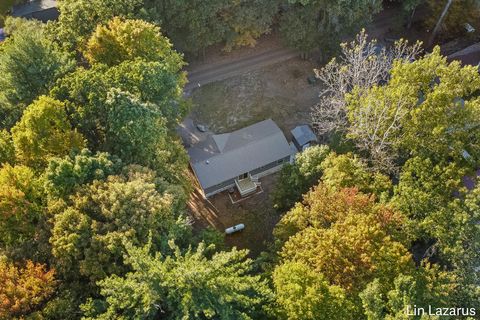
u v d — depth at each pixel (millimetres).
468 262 32812
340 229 34531
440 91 39000
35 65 43750
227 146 54250
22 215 35500
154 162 42344
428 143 39406
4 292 30078
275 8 60531
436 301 31344
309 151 44812
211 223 51500
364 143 42531
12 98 44156
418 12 69938
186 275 28516
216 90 63750
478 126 39781
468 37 65750
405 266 32594
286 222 38875
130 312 30141
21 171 36656
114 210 34625
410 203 36344
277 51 67812
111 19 51438
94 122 41781
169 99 46906
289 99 62625
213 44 68062
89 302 30969
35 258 34000
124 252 32562
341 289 31062
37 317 29844
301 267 32219
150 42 47406
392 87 42688
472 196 34125
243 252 32031
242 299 30250
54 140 38906
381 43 67125
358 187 39250
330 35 60938
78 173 36500
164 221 36500
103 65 44562
